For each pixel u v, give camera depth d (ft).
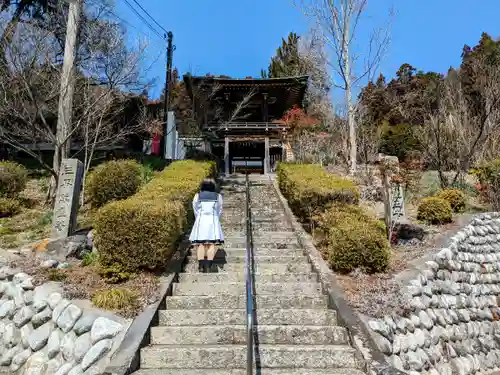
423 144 42.55
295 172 32.12
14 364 14.70
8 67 30.12
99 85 35.01
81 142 44.04
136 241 16.71
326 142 53.72
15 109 29.50
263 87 65.10
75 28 31.71
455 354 16.61
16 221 26.30
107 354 12.39
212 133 61.52
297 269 19.53
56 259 19.45
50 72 34.04
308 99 79.15
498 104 37.83
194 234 18.63
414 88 76.95
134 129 48.26
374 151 46.24
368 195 34.32
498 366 18.60
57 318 14.52
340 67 42.80
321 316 15.05
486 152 36.73
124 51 39.29
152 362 12.48
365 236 18.15
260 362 12.75
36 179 38.19
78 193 22.35
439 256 20.40
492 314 21.21
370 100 65.41
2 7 38.19
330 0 42.42
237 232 25.96
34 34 31.12
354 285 16.96
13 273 17.67
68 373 12.57
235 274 18.30
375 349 12.72
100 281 16.48
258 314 15.07
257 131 64.49
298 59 94.22
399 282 17.17
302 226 26.68
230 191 39.99
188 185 24.86
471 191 34.60
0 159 42.91
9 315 16.39
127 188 27.94
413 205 32.35
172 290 16.94
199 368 12.48
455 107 42.68
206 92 63.21
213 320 14.82
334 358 12.83
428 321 16.12
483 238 25.31
